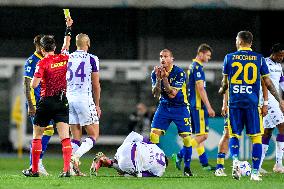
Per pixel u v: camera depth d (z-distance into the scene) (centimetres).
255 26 9250
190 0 8775
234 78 3494
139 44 9281
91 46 9244
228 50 9325
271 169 4934
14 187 2956
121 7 8825
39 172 3944
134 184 3097
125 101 9150
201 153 4628
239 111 3497
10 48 9200
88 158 7031
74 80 3750
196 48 9388
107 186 2975
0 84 8988
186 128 3906
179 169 4494
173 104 3894
